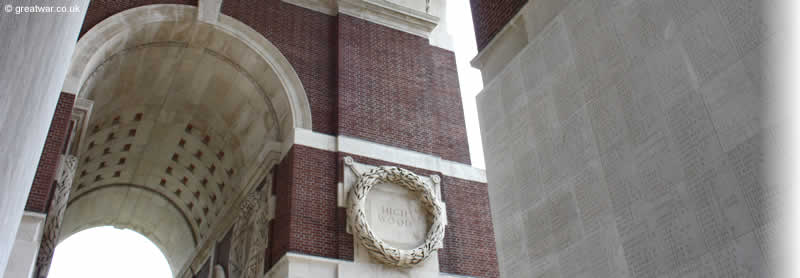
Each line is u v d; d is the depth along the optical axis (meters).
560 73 10.42
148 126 26.72
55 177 17.14
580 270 9.03
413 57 24.25
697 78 7.66
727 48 7.29
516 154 11.16
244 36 21.34
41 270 16.33
